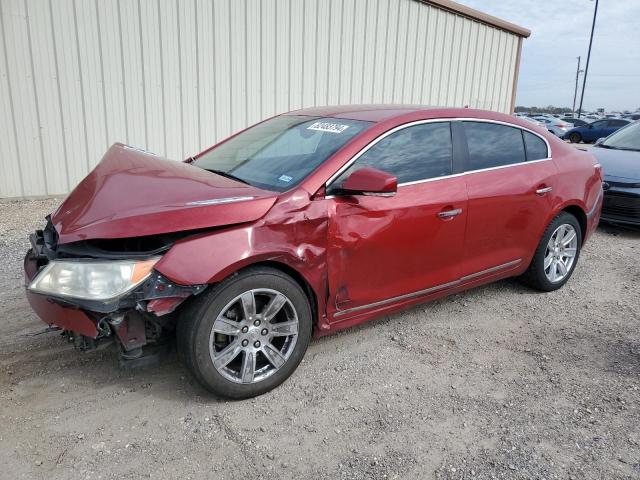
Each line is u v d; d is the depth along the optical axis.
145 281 2.79
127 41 7.95
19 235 6.17
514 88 13.15
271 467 2.66
